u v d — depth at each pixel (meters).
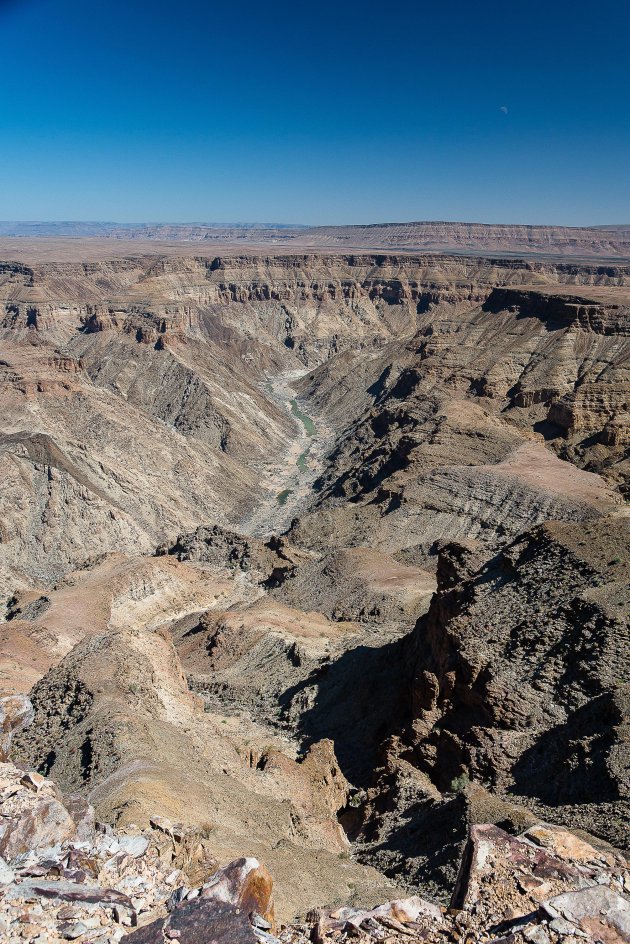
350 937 12.95
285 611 74.38
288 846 25.16
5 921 12.08
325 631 68.06
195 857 19.27
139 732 31.88
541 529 45.38
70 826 15.98
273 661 61.53
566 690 32.41
